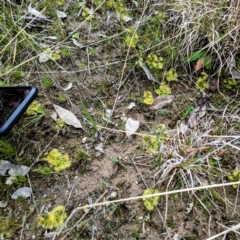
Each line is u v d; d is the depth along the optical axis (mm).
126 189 248
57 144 269
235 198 244
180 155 260
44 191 246
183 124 283
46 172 251
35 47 322
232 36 303
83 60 322
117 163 260
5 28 327
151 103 294
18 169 253
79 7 361
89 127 278
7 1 349
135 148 268
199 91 303
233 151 265
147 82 309
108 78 311
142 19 348
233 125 281
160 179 250
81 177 253
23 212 236
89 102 294
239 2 311
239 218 235
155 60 317
